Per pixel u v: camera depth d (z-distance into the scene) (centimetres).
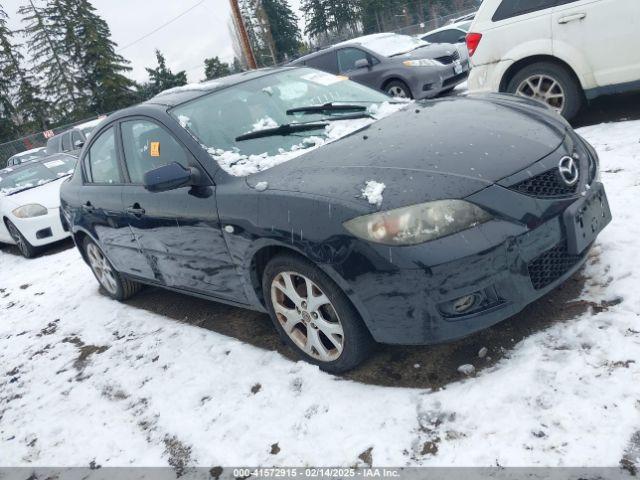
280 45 5844
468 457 202
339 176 254
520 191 237
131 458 264
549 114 306
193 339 365
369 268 229
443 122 292
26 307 562
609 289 271
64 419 319
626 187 382
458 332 228
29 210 779
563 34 532
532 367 232
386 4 5584
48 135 2808
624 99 622
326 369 278
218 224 294
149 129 355
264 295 295
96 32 4925
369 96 386
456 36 1535
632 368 216
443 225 222
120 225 397
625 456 183
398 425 228
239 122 335
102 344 409
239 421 263
